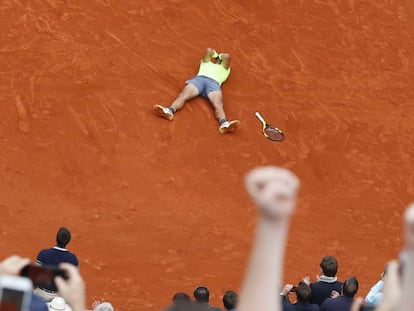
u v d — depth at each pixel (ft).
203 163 174.70
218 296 146.10
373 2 228.43
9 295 38.32
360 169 182.70
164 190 166.30
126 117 179.22
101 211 158.92
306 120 191.31
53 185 161.89
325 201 173.27
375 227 169.89
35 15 197.57
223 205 166.50
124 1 207.10
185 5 211.41
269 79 199.31
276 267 35.29
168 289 145.89
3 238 148.87
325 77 204.13
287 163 179.93
